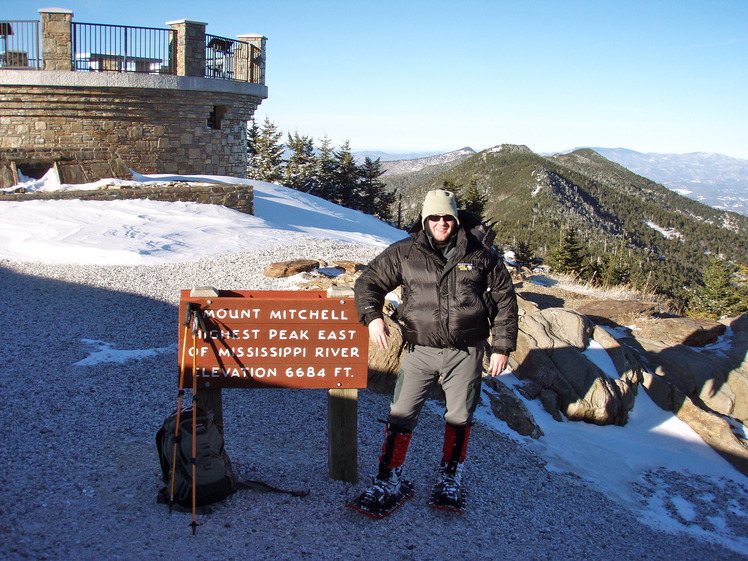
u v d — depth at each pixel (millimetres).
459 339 3732
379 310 3738
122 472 3951
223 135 21484
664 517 4891
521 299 8188
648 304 10227
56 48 17828
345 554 3338
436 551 3512
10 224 11602
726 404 7492
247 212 15805
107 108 18656
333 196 62719
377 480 3893
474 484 4492
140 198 14148
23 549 3037
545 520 4219
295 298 4016
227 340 3793
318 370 3910
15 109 17953
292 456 4441
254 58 22484
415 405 3912
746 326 9203
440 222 3658
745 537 4789
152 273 9625
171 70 20297
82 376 5523
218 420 3922
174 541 3256
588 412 6391
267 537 3398
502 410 5938
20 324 6871
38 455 4070
